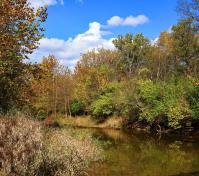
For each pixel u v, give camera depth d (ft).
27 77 61.62
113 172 51.24
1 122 32.22
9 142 31.07
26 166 31.19
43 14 58.70
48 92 154.51
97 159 59.41
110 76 181.37
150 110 120.26
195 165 57.00
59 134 48.19
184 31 170.50
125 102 134.41
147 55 232.73
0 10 55.31
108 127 144.97
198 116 102.27
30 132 33.14
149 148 78.02
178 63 175.52
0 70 53.62
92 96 170.50
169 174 50.39
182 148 77.51
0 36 54.80
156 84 128.16
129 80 148.77
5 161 30.22
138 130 127.75
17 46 56.90
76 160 45.39
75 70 182.50
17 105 59.88
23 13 57.06
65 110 173.58
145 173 51.19
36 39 58.23
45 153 35.45
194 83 106.01
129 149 76.33
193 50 167.02
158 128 119.44
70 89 178.50
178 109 104.58
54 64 165.99
